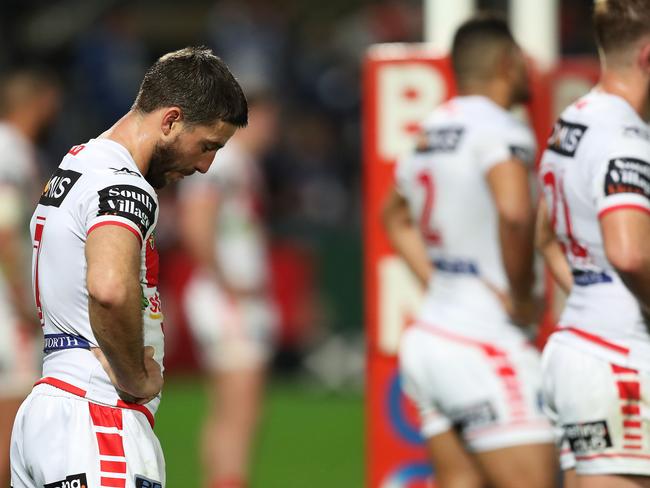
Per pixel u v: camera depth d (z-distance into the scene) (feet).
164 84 41.11
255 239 87.04
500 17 58.44
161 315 42.42
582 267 46.03
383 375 66.49
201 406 125.70
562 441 48.70
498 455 55.21
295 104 171.32
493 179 55.47
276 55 173.17
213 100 41.16
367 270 66.95
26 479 41.78
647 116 46.06
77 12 178.19
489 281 56.44
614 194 43.60
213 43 176.45
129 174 40.32
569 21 158.71
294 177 158.71
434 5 71.97
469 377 55.77
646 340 44.91
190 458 102.53
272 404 129.70
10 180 74.33
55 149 157.89
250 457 87.61
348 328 142.92
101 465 40.19
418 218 58.85
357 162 166.20
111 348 39.24
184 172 42.42
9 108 78.48
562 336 46.65
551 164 47.14
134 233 39.27
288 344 142.82
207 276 85.61
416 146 58.90
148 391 40.55
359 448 107.14
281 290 141.79
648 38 44.98
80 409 40.57
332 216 157.07
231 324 85.40
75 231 40.34
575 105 46.85
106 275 38.34
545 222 50.26
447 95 66.13
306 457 103.50
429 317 57.82
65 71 174.40
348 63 176.24
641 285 43.27
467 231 56.44
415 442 66.13
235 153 86.12
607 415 44.93
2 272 73.97
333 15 192.24
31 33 176.35
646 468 44.73
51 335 41.75
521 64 58.13
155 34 190.49
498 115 56.70
